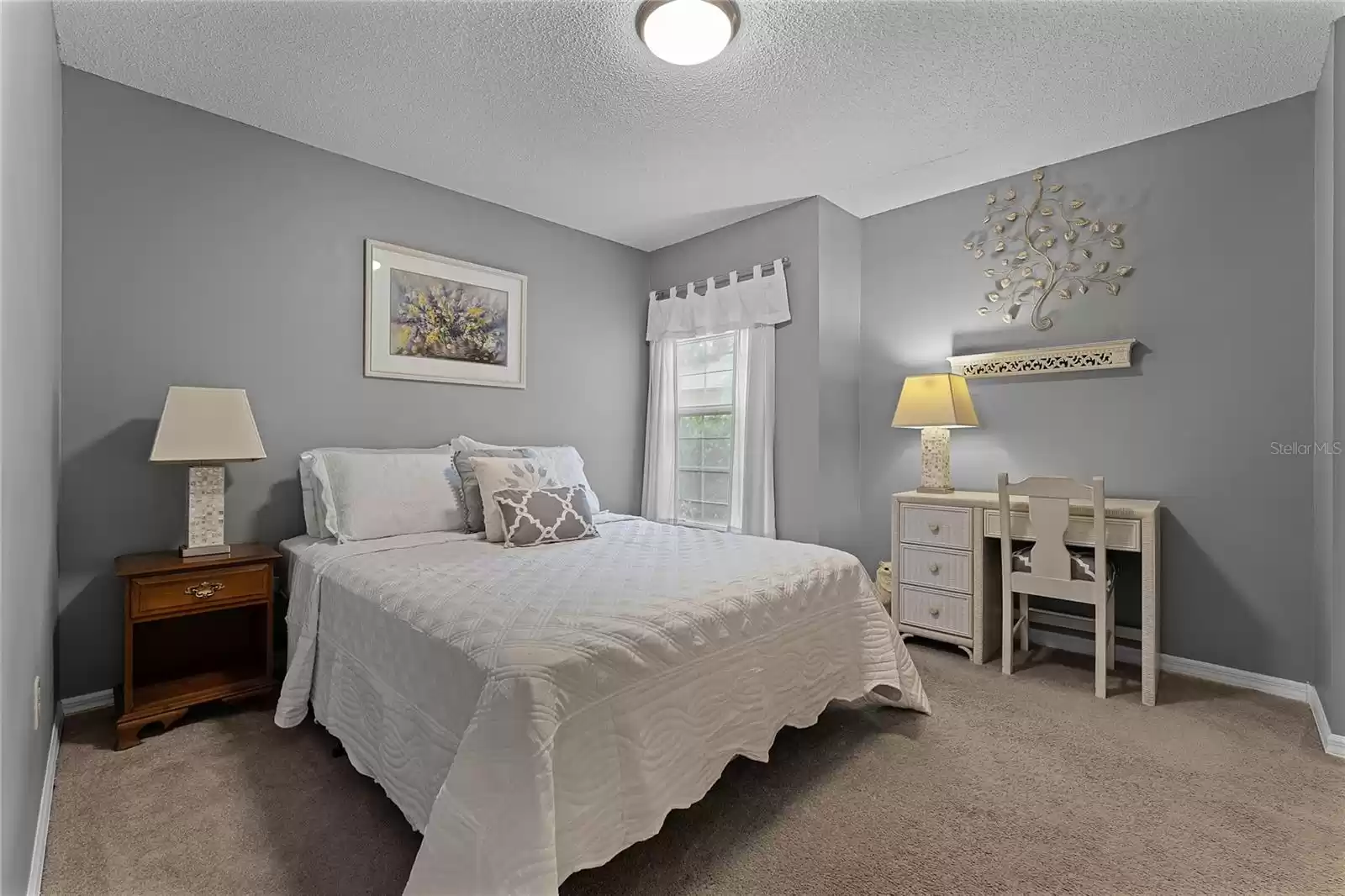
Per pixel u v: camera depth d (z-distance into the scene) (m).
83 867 1.43
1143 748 2.04
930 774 1.87
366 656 1.80
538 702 1.22
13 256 1.18
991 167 3.14
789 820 1.63
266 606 2.35
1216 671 2.64
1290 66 2.27
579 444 3.98
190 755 1.97
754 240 3.77
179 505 2.49
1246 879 1.41
